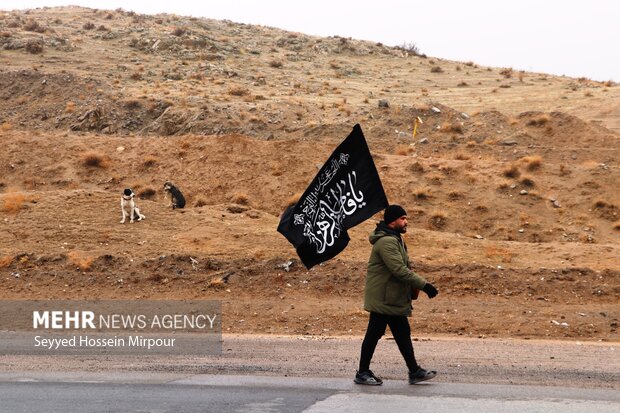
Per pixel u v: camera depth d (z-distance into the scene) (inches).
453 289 2476.6
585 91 7194.9
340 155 1269.7
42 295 2509.8
